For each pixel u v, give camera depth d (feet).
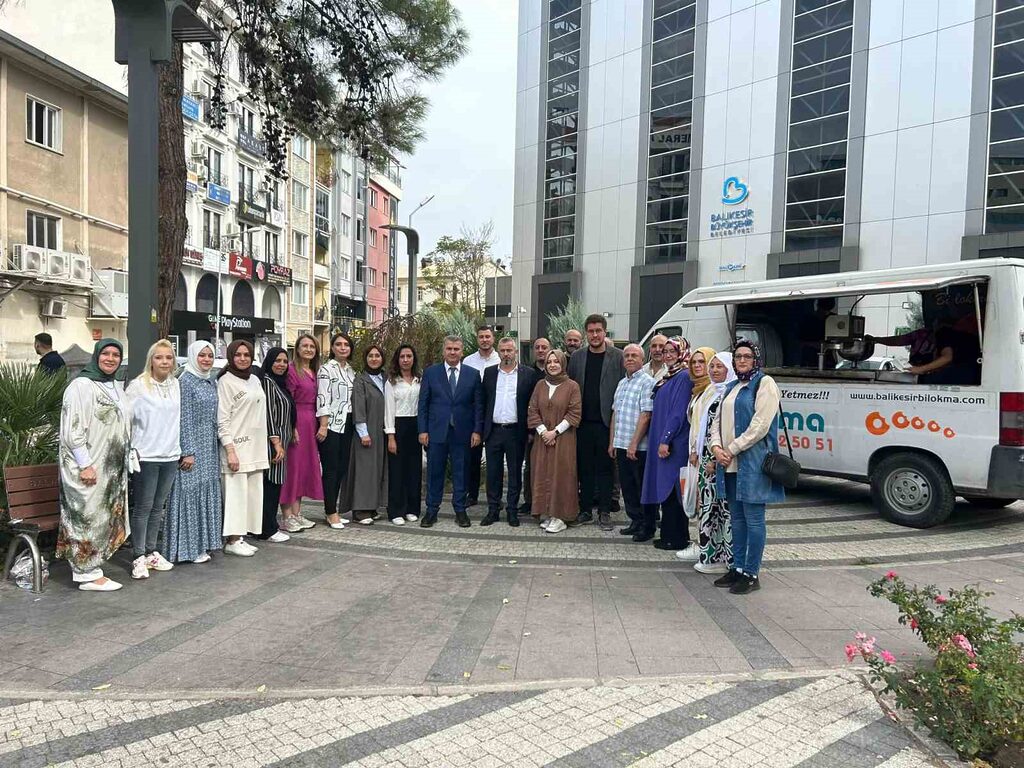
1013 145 68.54
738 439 16.25
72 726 10.40
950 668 10.47
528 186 117.29
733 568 17.38
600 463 23.35
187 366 18.51
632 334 102.42
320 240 143.54
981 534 23.09
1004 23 68.80
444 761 9.53
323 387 22.49
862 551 20.70
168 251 24.49
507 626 14.38
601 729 10.39
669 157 97.96
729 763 9.51
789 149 85.15
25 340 71.36
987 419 22.11
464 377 23.24
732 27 90.33
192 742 9.98
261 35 30.42
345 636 13.78
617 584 17.26
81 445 15.75
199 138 99.86
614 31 104.27
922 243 74.28
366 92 32.32
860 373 25.40
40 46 82.23
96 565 16.26
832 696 11.42
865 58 78.02
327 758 9.59
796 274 84.17
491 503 23.68
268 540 21.02
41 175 72.18
